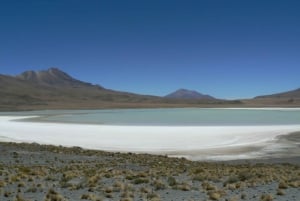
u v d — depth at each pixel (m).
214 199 12.10
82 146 36.16
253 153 30.97
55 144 37.69
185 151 32.41
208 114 105.81
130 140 40.53
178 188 13.97
